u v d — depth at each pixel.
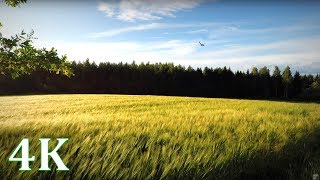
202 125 9.25
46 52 6.43
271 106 22.75
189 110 16.30
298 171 5.66
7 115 16.08
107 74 90.69
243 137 7.43
